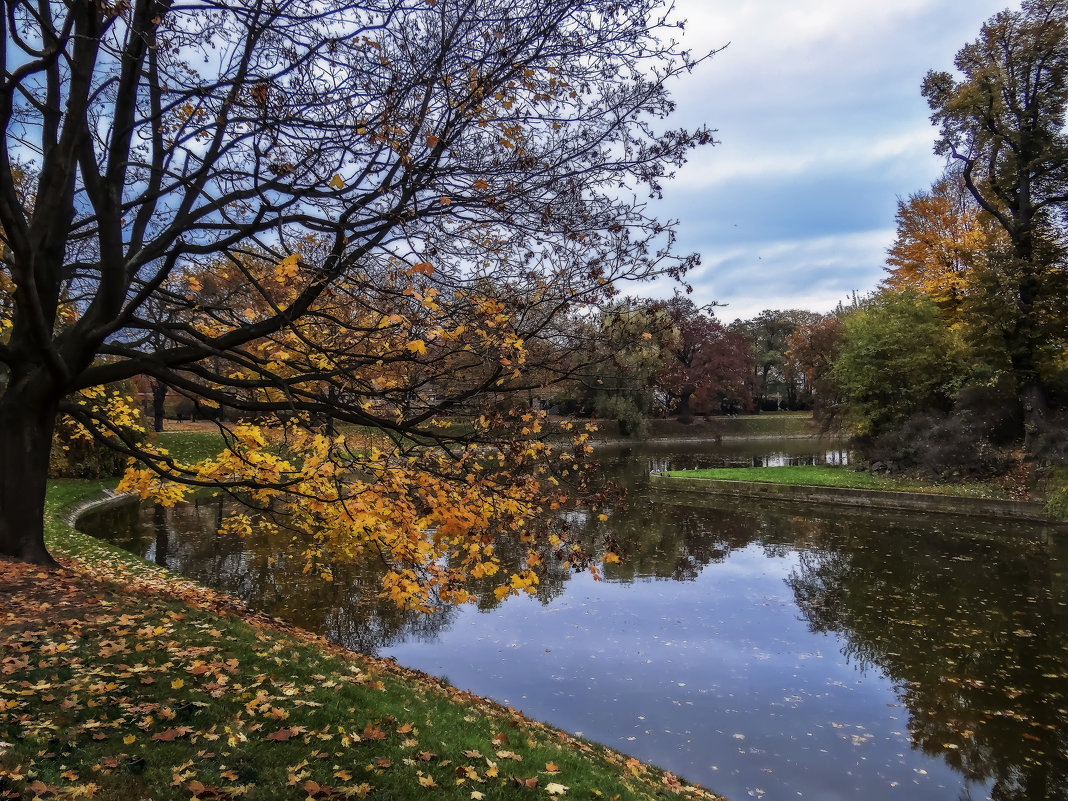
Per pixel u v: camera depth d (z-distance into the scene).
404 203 5.58
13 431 7.12
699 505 25.34
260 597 11.70
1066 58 22.94
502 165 6.00
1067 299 22.44
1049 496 20.22
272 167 5.11
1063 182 23.75
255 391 8.44
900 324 28.28
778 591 13.53
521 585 5.89
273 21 5.41
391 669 7.46
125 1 5.07
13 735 3.67
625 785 5.06
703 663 9.57
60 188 6.19
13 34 4.92
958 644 10.38
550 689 8.52
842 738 7.38
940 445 25.28
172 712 4.18
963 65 24.80
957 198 31.50
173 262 5.98
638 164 5.81
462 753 4.68
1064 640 10.53
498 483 5.68
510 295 5.89
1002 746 7.21
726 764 6.79
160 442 31.84
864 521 21.41
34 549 7.27
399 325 5.36
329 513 7.60
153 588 8.52
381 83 5.57
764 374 83.75
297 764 3.86
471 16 5.78
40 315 6.20
